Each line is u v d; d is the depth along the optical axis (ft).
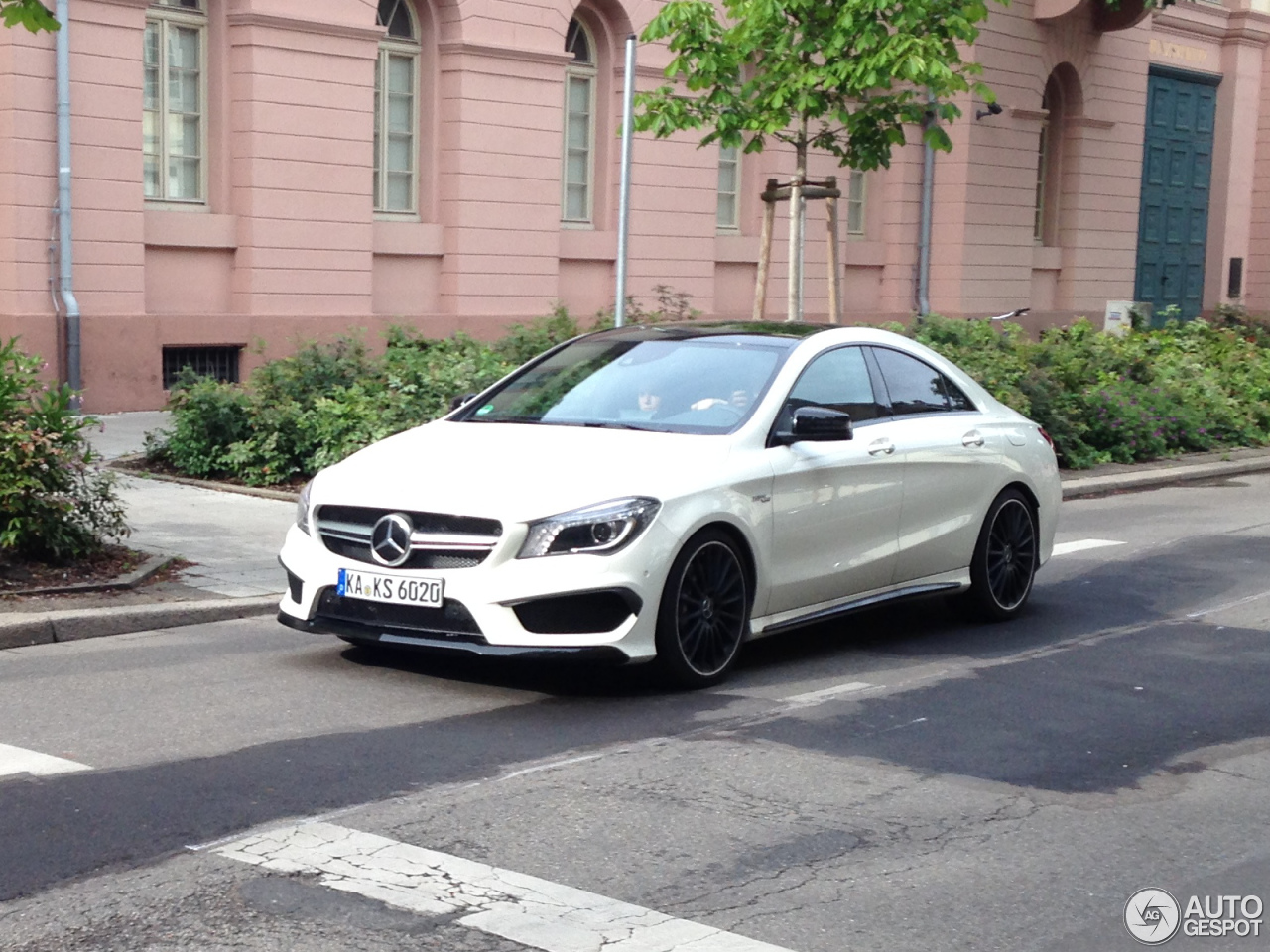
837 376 26.20
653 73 73.15
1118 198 101.86
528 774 18.74
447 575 21.63
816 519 24.63
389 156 65.16
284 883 15.03
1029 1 91.81
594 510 21.61
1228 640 27.96
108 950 13.42
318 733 20.31
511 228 67.77
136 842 16.06
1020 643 27.45
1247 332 85.92
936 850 16.60
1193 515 45.03
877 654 26.20
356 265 62.08
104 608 26.68
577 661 21.50
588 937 13.93
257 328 58.95
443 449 23.80
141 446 47.11
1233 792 18.97
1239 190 115.03
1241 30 111.65
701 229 76.43
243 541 33.42
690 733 20.80
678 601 22.39
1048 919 14.84
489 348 48.88
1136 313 79.00
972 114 88.58
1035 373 53.83
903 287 89.10
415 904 14.57
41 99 52.13
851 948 13.94
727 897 15.02
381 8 64.23
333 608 22.75
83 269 53.83
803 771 19.29
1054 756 20.31
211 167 58.49
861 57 47.01
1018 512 29.40
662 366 25.80
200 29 57.72
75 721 20.68
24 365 29.86
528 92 67.72
